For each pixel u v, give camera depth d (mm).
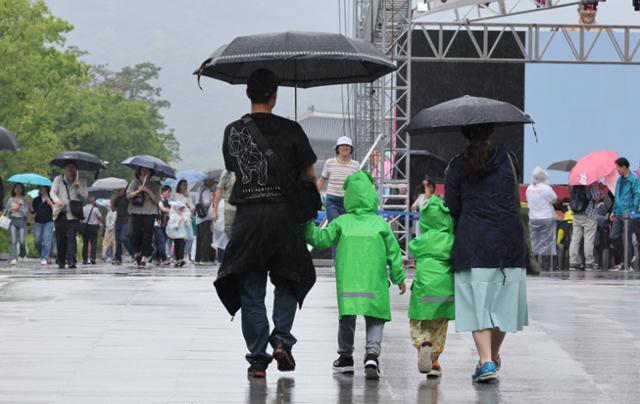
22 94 101812
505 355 20594
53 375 17828
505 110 18016
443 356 20422
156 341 21578
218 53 18031
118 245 59688
